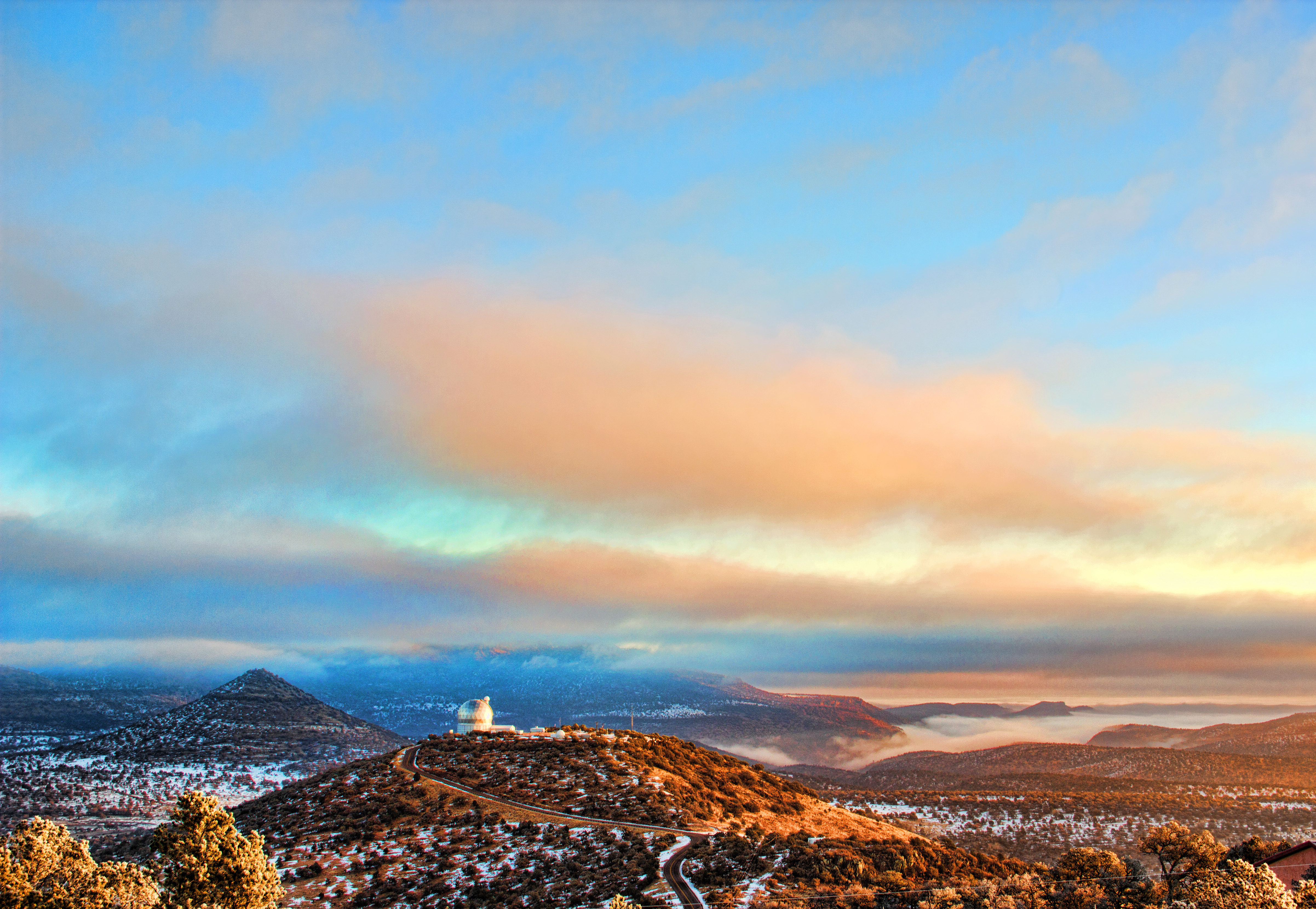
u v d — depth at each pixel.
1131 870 103.06
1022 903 93.00
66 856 65.75
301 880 100.75
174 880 62.97
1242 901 70.06
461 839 109.31
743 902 85.56
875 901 89.44
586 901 87.94
